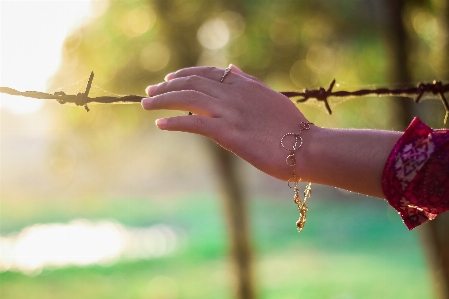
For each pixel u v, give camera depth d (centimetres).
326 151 112
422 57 490
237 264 764
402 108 449
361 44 591
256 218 2741
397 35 448
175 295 1432
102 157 720
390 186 106
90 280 1661
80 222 3008
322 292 1357
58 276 1712
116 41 618
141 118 695
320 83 604
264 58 606
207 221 2958
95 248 2308
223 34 608
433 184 103
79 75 613
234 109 119
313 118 574
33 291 1520
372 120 575
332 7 577
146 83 625
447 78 395
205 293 1433
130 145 740
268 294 1371
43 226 2859
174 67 608
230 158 764
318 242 2100
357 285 1417
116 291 1525
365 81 598
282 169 115
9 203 3331
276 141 116
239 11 595
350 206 2877
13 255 2102
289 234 2300
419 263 1617
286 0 582
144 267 1848
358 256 1797
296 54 598
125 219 3156
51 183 3584
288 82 622
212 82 123
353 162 110
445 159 102
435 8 443
